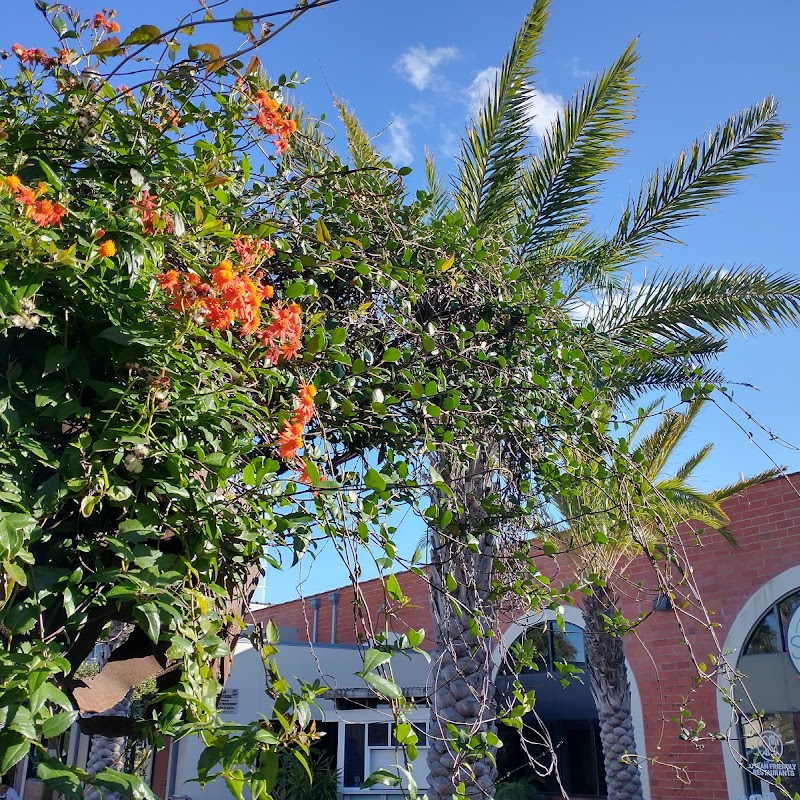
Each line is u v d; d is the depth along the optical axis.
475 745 1.93
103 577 1.33
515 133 4.96
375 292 2.39
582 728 11.47
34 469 1.45
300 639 15.12
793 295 5.71
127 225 1.62
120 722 1.70
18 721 1.07
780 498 9.34
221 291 1.59
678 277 5.88
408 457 2.23
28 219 1.46
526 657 2.50
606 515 2.72
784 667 8.88
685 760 9.16
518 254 3.30
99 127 1.94
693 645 9.52
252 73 2.05
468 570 2.48
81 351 1.50
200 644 1.38
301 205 2.46
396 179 2.75
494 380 2.38
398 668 11.98
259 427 1.71
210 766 1.23
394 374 2.22
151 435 1.52
